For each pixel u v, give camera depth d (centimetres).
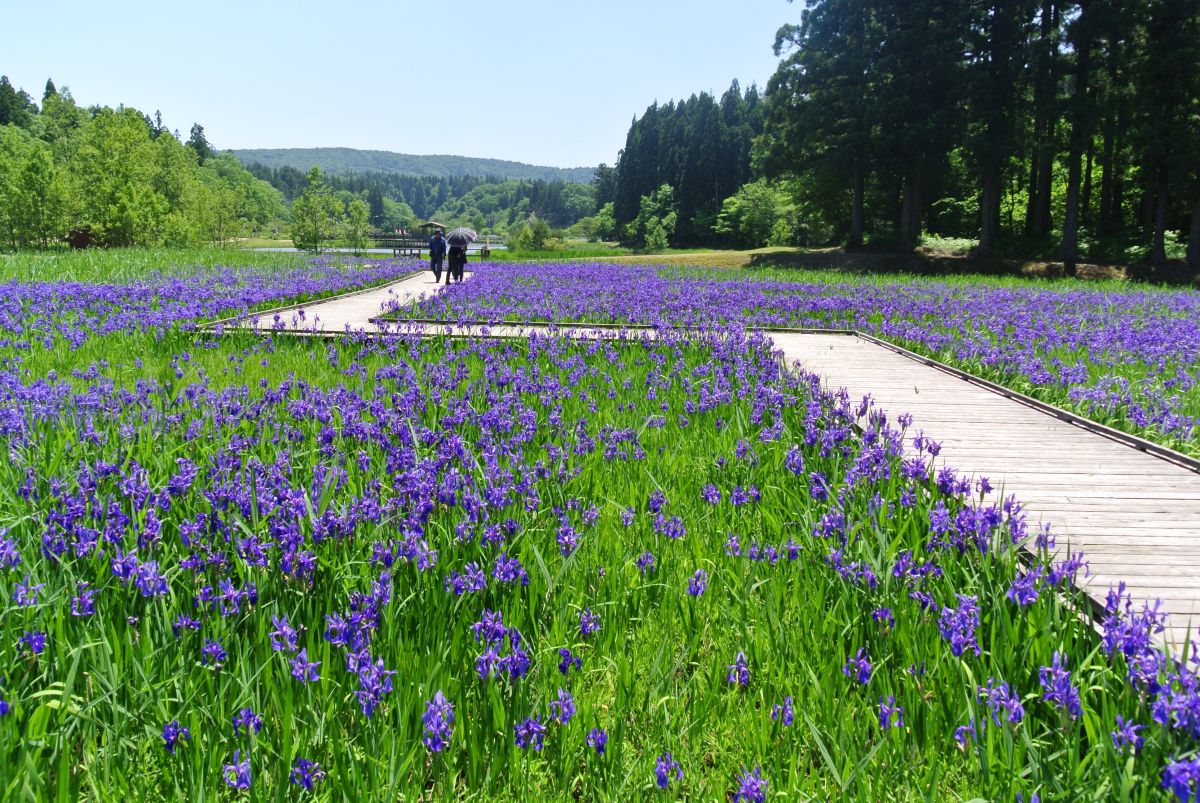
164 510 489
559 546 477
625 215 12138
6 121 12388
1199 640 415
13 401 710
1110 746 290
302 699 328
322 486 524
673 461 682
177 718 310
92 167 5903
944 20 4466
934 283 3300
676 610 434
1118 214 5334
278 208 16612
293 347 1284
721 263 5456
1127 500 649
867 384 1145
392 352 1222
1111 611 389
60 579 394
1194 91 3984
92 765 292
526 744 317
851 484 566
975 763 311
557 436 734
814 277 3569
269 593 404
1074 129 4141
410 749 310
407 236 9856
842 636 391
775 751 322
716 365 1128
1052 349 1452
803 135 4916
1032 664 363
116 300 1667
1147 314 2159
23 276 2230
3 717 290
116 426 661
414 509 491
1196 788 252
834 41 4794
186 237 6322
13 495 499
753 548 480
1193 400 1038
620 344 1323
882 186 5547
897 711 324
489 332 1461
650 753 325
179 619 362
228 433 686
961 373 1206
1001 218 6275
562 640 390
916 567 444
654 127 11750
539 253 8231
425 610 396
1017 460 768
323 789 296
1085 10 4091
